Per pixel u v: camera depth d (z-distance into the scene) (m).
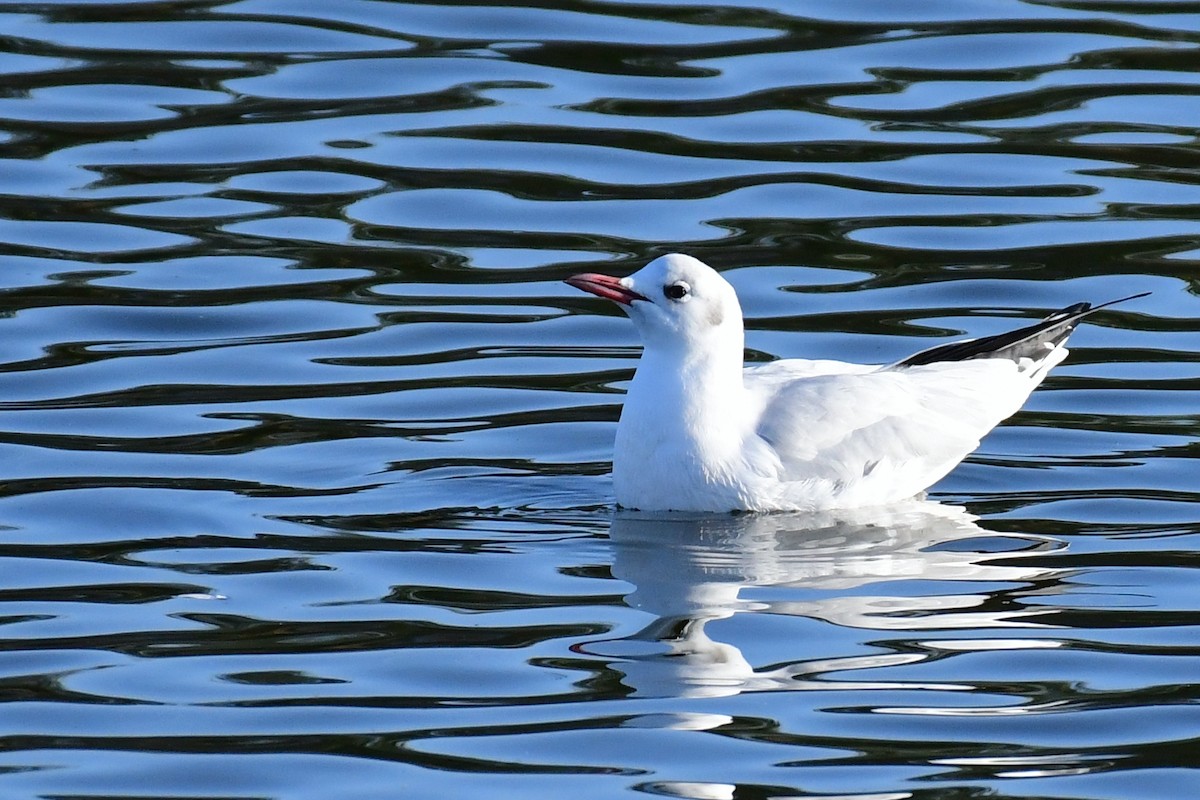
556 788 10.30
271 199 20.38
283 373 16.95
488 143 21.55
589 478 15.15
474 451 15.52
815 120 22.03
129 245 19.38
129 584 12.95
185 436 15.63
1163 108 22.17
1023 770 10.47
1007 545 13.83
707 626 12.32
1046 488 14.98
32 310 17.98
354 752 10.70
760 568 13.38
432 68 23.30
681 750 10.70
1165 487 14.86
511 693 11.38
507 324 18.00
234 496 14.52
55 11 24.69
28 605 12.60
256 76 23.08
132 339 17.56
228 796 10.26
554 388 16.77
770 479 14.54
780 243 19.48
